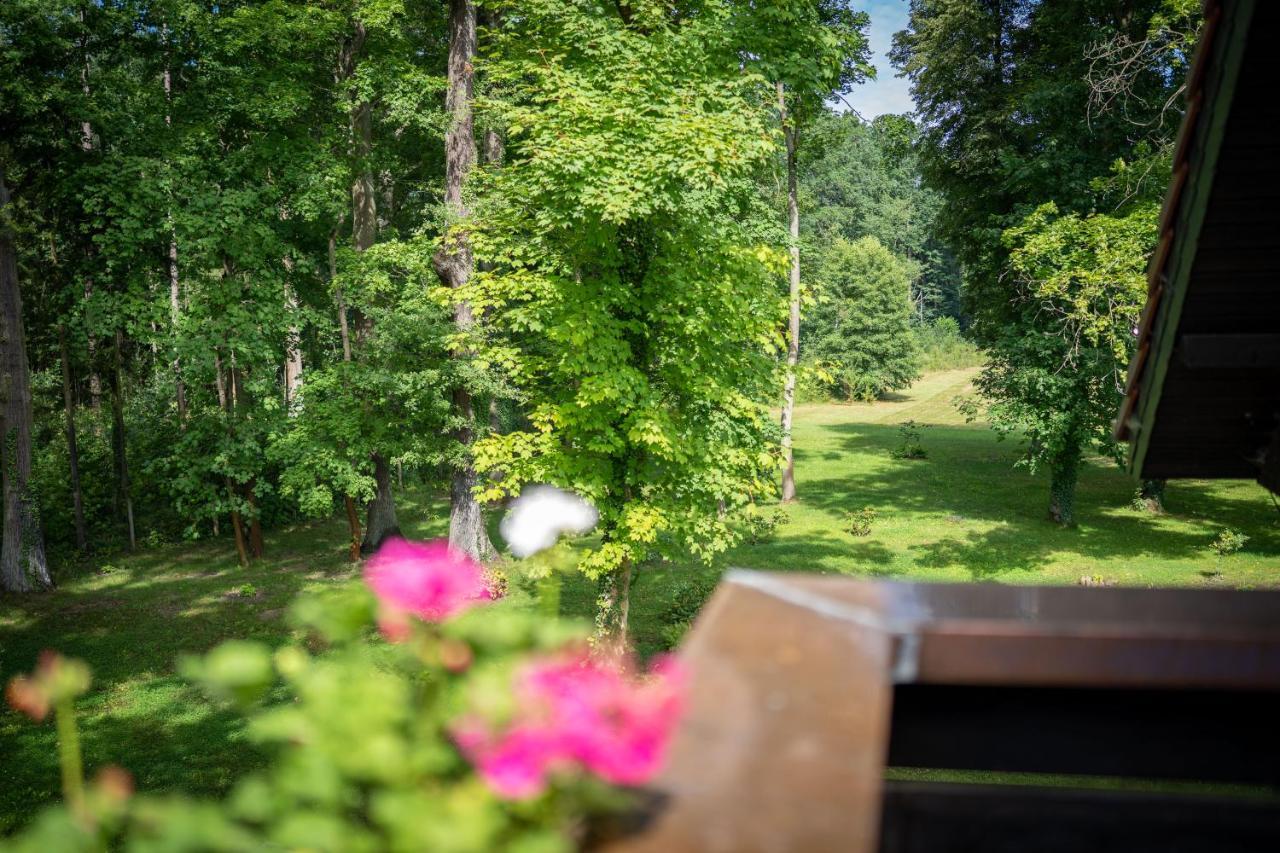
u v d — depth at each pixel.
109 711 12.57
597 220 10.21
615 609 11.86
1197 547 20.06
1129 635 1.13
